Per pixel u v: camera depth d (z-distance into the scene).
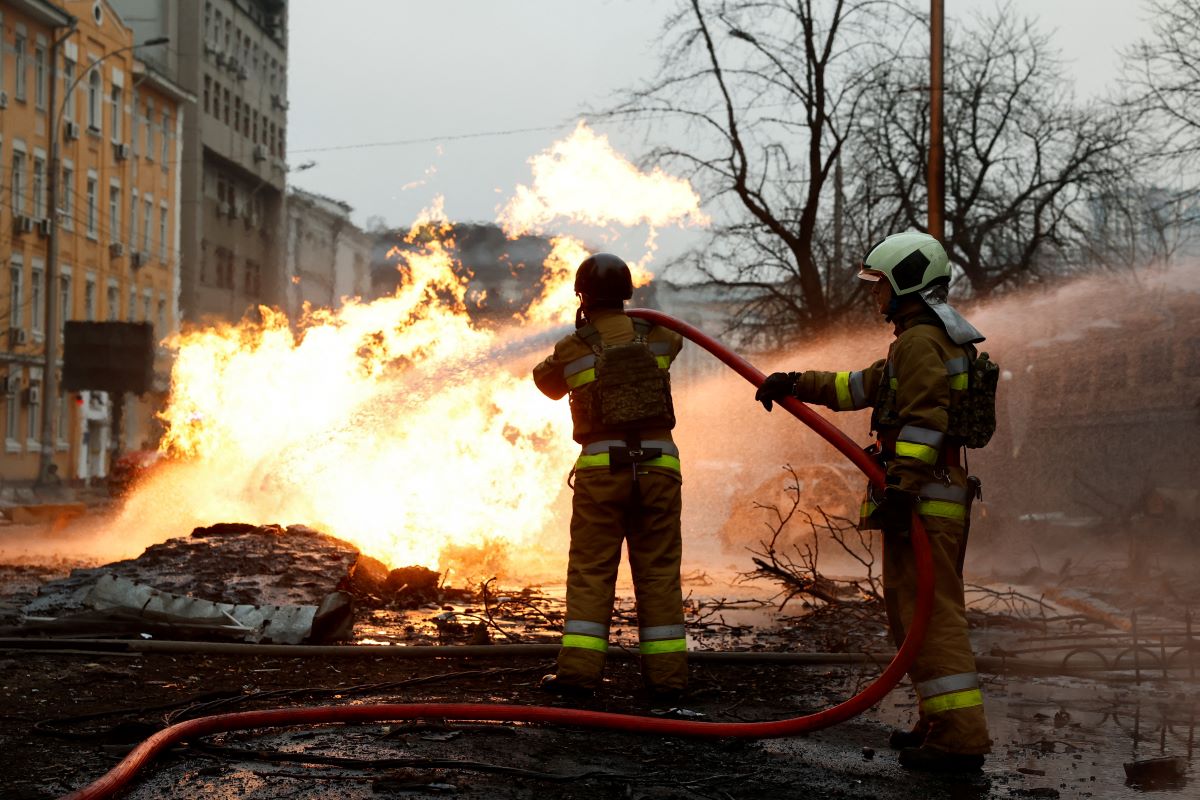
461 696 5.53
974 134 28.36
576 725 4.89
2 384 43.38
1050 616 9.48
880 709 5.64
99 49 50.81
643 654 5.73
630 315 5.94
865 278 4.86
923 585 4.49
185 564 7.80
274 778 4.01
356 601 8.83
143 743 4.16
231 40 69.06
